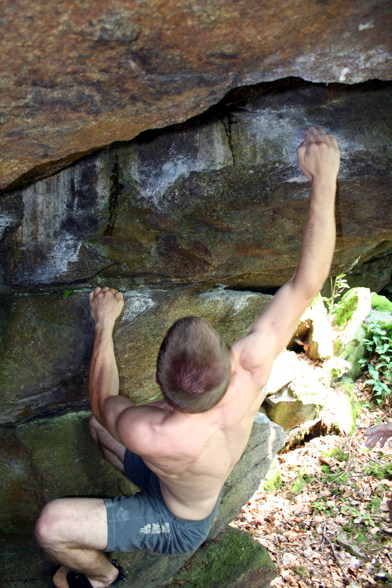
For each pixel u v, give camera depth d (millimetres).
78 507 2809
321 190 2258
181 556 3961
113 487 3775
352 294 7887
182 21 1547
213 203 2705
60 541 2781
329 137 2299
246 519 5586
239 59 1761
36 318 3193
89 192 2730
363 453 6582
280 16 1595
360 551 5133
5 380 3217
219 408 2424
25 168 2170
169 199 2678
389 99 2299
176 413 2414
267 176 2557
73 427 3670
